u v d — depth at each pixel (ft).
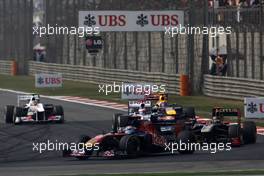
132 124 255.09
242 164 226.17
